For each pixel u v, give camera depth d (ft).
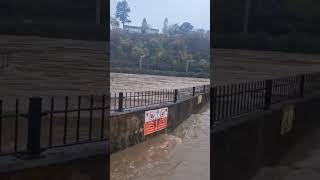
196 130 97.09
